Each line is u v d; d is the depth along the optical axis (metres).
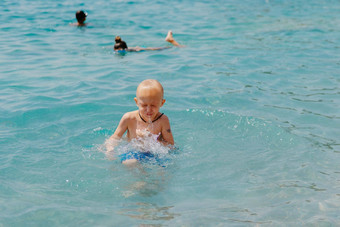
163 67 8.55
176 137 5.07
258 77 7.81
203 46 10.74
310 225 3.26
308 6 18.47
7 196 3.57
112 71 8.12
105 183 3.90
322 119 5.73
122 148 4.68
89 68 8.34
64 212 3.36
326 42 11.06
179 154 4.61
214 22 14.34
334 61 9.03
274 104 6.32
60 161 4.34
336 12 16.64
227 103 6.34
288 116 5.83
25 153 4.49
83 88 6.92
